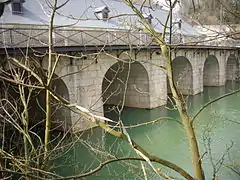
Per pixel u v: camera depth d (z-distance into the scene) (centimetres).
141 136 1177
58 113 1155
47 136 342
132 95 1656
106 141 1059
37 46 929
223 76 2394
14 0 1282
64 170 824
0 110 646
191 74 1967
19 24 1140
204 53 2098
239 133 1080
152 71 1571
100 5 1736
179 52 1750
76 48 1079
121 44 1272
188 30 2234
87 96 1178
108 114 1566
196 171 288
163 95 1667
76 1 1631
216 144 968
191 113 1318
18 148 620
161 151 1011
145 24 287
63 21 1421
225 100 1733
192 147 292
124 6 1923
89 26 1492
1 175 364
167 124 1303
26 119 391
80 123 1148
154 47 1430
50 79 254
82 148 970
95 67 1197
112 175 727
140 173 554
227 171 788
